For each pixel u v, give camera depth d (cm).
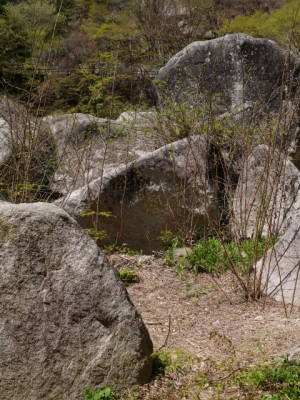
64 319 405
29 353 400
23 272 402
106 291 413
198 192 727
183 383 433
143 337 421
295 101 674
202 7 1656
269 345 499
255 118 776
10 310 400
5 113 791
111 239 745
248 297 599
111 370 411
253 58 945
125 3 1748
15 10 1291
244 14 1664
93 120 848
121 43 1499
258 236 615
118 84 1085
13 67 952
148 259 710
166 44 1535
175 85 1007
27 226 405
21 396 398
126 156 796
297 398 404
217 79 969
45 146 795
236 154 752
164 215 734
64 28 1500
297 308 579
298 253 614
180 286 644
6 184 706
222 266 663
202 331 540
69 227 412
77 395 404
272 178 673
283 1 1612
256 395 415
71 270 409
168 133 836
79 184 800
